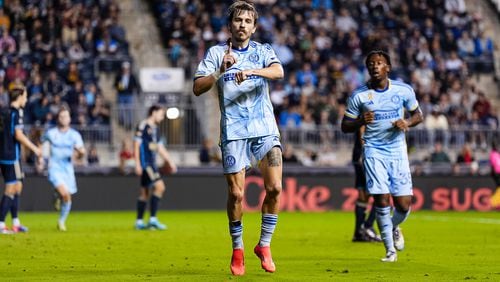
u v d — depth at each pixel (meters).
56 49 42.12
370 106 15.55
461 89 45.16
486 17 52.53
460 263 15.10
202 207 36.84
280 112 41.97
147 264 14.73
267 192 12.77
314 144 39.28
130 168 36.19
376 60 15.54
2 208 22.30
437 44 47.50
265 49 12.88
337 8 49.22
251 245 18.83
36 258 15.78
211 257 16.03
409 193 15.68
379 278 12.80
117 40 43.50
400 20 48.66
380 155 15.53
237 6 12.77
